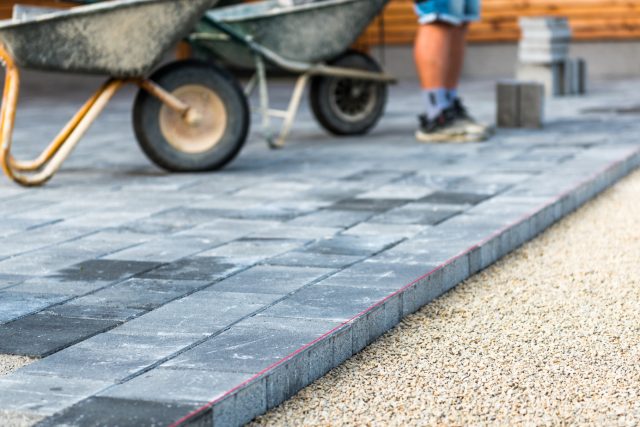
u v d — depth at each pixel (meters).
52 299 3.62
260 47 7.48
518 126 8.41
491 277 4.27
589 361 3.23
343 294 3.60
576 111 9.72
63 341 3.15
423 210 5.08
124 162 7.02
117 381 2.78
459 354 3.32
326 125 8.20
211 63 6.48
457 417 2.80
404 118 9.64
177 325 3.28
